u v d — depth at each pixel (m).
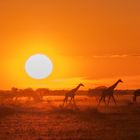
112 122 73.19
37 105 118.31
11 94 150.62
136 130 63.47
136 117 80.19
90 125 69.75
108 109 97.75
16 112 94.75
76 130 63.88
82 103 128.12
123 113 87.94
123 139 55.75
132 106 105.62
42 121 76.75
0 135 60.66
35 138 57.50
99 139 55.81
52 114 89.50
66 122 74.56
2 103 119.56
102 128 65.81
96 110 90.62
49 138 57.31
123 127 66.88
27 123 74.19
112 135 58.91
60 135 59.66
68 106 110.94
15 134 61.34
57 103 132.88
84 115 85.31
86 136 58.34
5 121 77.56
